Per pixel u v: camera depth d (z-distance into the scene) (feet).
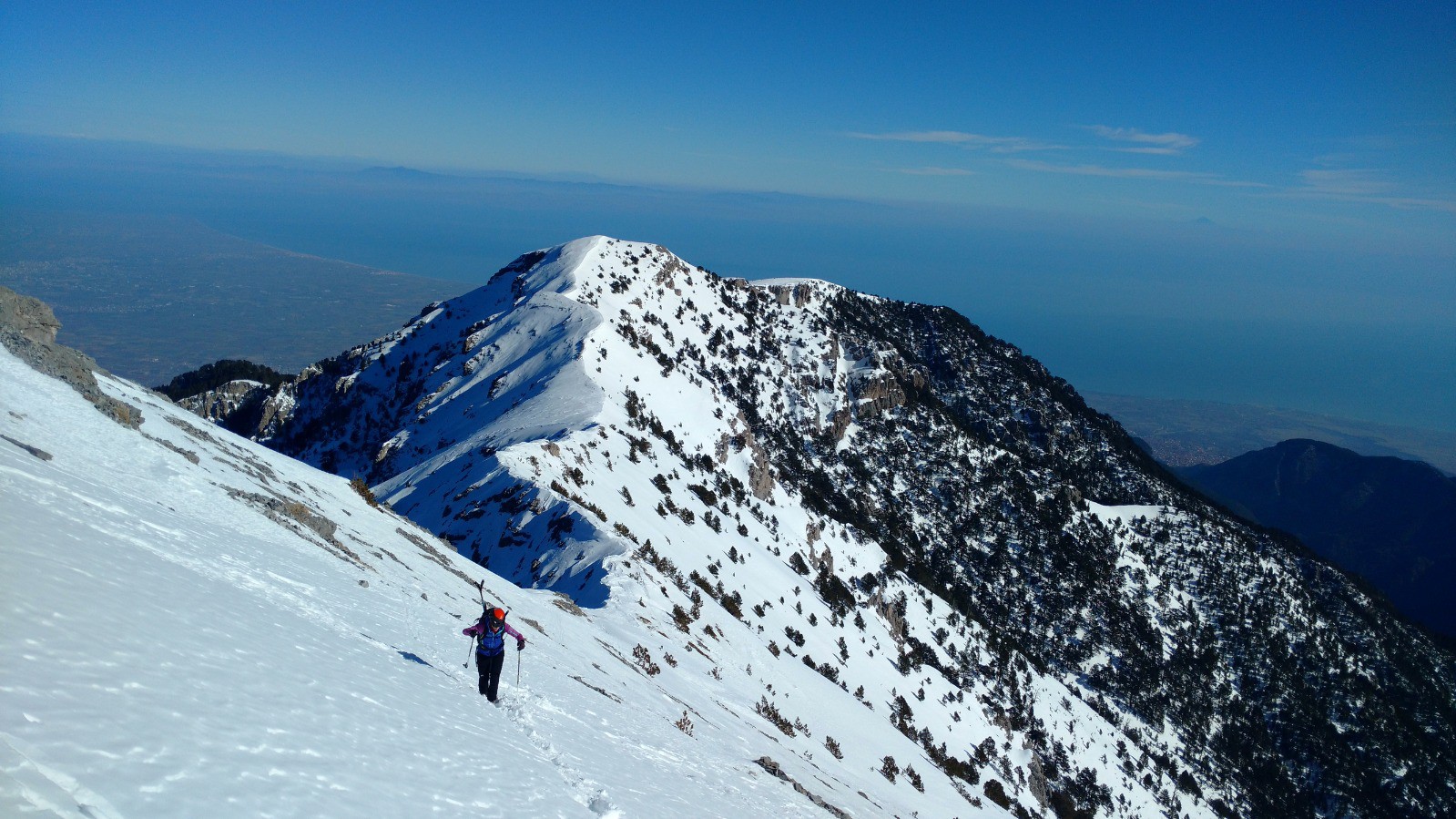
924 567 437.58
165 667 26.53
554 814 34.01
